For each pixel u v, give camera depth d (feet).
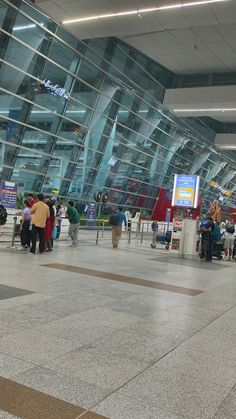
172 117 116.78
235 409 10.81
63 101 79.66
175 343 16.01
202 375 12.98
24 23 66.54
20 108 71.56
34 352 13.56
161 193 123.75
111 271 33.19
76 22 66.90
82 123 86.38
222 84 101.65
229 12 57.82
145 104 103.65
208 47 84.64
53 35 71.72
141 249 57.77
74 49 77.05
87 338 15.56
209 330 18.39
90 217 93.81
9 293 21.77
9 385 10.99
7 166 72.28
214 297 26.43
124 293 24.76
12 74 68.08
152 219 124.98
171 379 12.41
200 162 148.05
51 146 80.53
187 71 101.60
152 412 10.21
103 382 11.71
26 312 18.40
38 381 11.38
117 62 88.94
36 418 9.45
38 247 44.37
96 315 19.03
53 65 74.74
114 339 15.75
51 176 82.89
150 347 15.23
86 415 9.77
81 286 25.54
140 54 92.58
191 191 60.34
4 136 70.33
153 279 31.42
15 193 62.49
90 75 83.97
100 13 62.85
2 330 15.60
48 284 25.14
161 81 104.01
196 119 129.59
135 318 19.20
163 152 121.70
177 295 25.95
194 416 10.20
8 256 36.14
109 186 102.42
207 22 62.28
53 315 18.31
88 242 60.29
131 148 105.70
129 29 68.28
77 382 11.55
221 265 48.44
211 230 52.01
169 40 82.33
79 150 88.07
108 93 90.38
